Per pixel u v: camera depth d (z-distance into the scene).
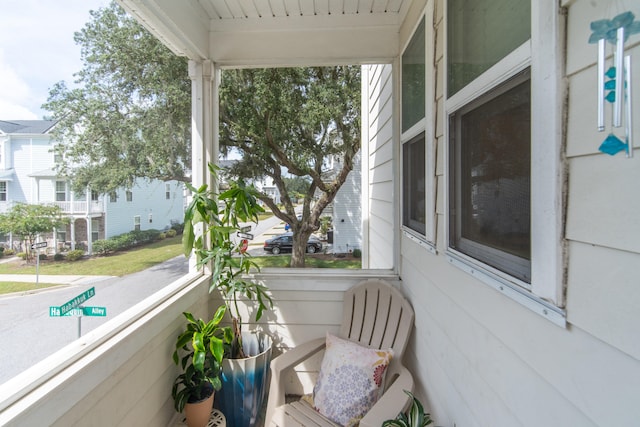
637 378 0.46
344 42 2.11
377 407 1.25
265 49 2.11
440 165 1.32
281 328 2.09
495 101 0.88
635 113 0.46
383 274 2.11
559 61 0.60
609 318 0.51
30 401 0.78
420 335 1.62
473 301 1.03
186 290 1.74
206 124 2.07
